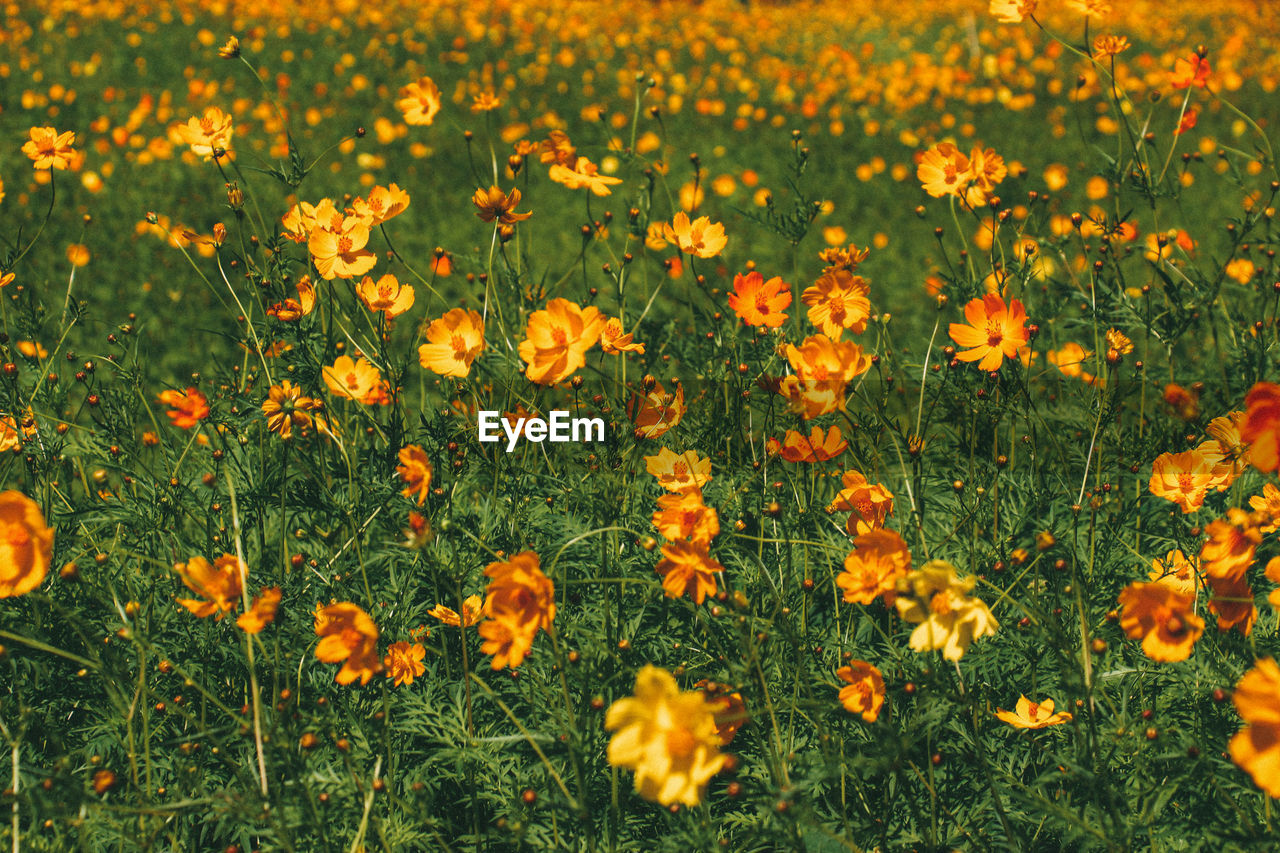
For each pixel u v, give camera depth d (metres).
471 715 2.05
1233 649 2.00
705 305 2.47
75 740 2.09
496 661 1.94
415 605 2.17
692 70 7.63
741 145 5.76
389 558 2.15
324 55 6.76
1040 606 2.07
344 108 6.00
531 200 4.57
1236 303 2.54
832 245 3.75
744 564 2.13
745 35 8.89
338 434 2.19
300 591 2.12
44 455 2.19
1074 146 5.59
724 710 1.97
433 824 1.99
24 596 2.10
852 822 2.03
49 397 2.23
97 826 1.97
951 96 6.50
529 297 2.33
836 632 2.14
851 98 6.32
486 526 2.16
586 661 2.00
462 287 3.27
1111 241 2.35
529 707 2.09
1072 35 8.19
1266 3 9.77
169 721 2.09
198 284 3.63
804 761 2.00
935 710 1.99
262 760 1.94
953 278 2.25
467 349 2.10
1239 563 1.92
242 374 2.28
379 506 2.13
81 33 6.86
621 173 4.11
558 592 2.15
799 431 2.11
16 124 5.39
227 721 2.09
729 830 2.03
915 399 2.44
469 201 4.55
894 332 3.21
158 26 7.09
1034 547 2.15
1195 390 2.16
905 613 1.91
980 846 2.01
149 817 1.97
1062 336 2.54
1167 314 2.28
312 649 2.11
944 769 2.06
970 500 2.19
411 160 5.16
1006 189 2.63
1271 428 1.87
